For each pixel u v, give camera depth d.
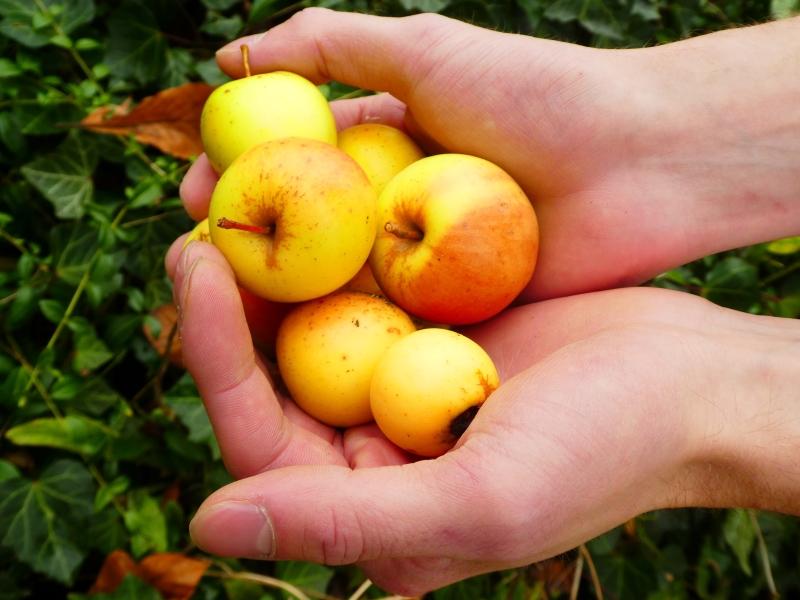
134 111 0.32
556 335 0.28
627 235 0.29
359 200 0.25
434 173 0.27
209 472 0.34
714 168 0.29
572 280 0.30
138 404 0.35
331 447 0.25
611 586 0.38
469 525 0.22
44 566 0.31
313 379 0.26
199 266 0.23
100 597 0.31
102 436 0.32
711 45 0.29
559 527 0.23
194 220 0.33
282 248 0.25
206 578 0.34
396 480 0.22
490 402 0.23
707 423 0.24
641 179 0.29
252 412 0.23
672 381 0.24
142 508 0.33
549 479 0.22
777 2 0.39
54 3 0.33
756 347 0.25
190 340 0.23
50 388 0.32
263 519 0.21
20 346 0.32
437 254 0.26
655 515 0.38
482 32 0.28
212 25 0.35
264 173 0.24
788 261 0.39
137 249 0.34
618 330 0.25
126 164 0.34
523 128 0.29
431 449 0.24
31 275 0.33
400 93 0.30
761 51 0.29
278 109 0.27
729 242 0.29
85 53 0.35
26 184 0.34
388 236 0.27
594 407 0.22
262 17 0.34
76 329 0.32
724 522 0.37
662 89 0.28
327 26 0.29
